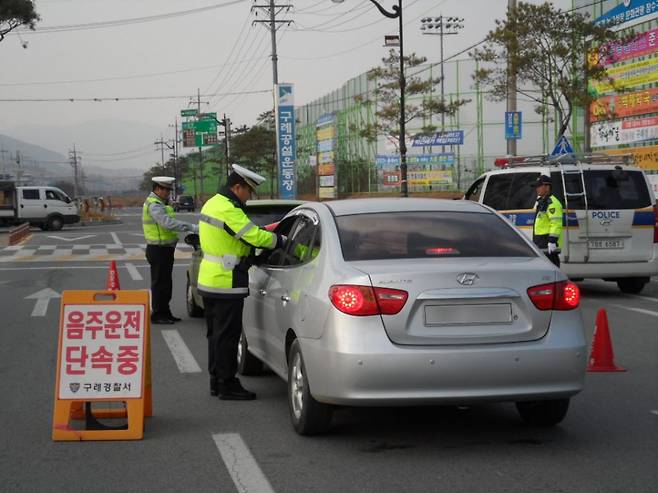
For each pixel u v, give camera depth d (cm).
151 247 1188
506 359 541
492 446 582
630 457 552
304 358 586
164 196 1198
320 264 599
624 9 2820
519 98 5141
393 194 5456
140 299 618
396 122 4931
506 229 636
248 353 832
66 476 525
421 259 578
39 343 1045
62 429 606
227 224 700
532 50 2542
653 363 873
